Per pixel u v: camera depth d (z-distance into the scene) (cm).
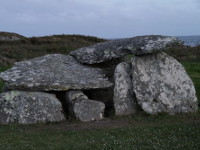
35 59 1484
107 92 1454
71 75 1378
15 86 1292
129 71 1373
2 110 1227
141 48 1344
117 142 932
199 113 1262
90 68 1455
